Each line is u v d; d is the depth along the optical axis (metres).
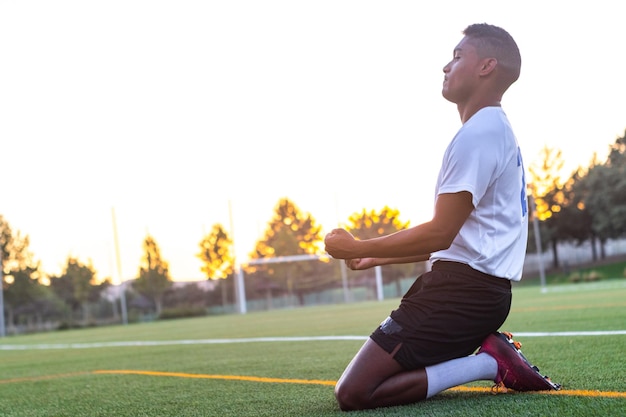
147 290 27.36
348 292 27.98
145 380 4.23
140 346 8.25
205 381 3.90
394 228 28.19
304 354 5.18
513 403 2.27
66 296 26.25
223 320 17.05
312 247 34.50
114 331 15.66
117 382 4.26
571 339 4.67
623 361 3.30
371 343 2.40
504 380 2.47
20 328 24.14
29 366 6.42
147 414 2.87
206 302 27.62
